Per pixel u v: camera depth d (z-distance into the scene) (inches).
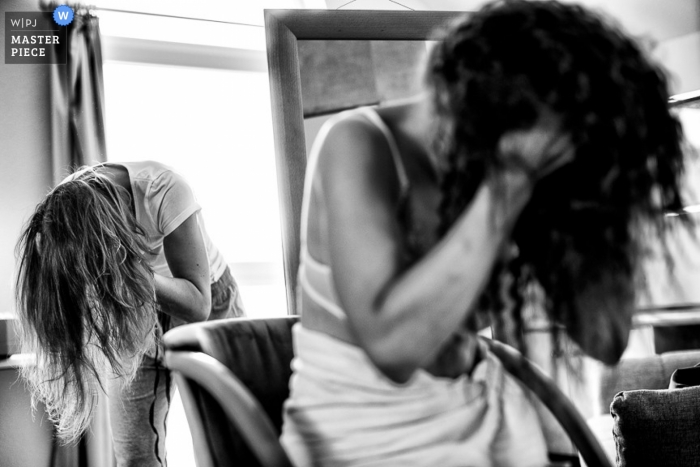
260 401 31.7
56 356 55.1
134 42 99.8
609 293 36.9
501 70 31.8
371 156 31.8
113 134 99.4
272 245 105.7
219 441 28.7
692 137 77.2
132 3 98.3
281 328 33.8
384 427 32.1
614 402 38.0
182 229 60.7
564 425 33.3
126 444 60.6
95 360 55.9
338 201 31.0
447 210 31.9
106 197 56.1
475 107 32.1
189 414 29.5
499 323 36.6
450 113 32.5
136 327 55.3
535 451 34.0
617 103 32.4
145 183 60.7
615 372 56.7
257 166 106.2
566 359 38.7
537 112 31.5
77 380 55.7
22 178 86.9
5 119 86.5
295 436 32.2
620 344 37.5
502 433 33.7
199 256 61.4
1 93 86.6
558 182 34.7
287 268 59.4
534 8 32.3
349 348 32.0
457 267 29.5
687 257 38.8
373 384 32.1
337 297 31.8
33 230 55.0
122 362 55.1
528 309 36.7
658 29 91.9
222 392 27.6
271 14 62.3
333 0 101.3
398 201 31.8
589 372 50.2
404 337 29.7
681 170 35.0
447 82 32.9
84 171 57.7
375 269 30.2
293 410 32.5
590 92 31.9
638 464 37.1
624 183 33.9
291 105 61.3
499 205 31.0
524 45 31.8
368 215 30.8
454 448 32.9
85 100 87.9
